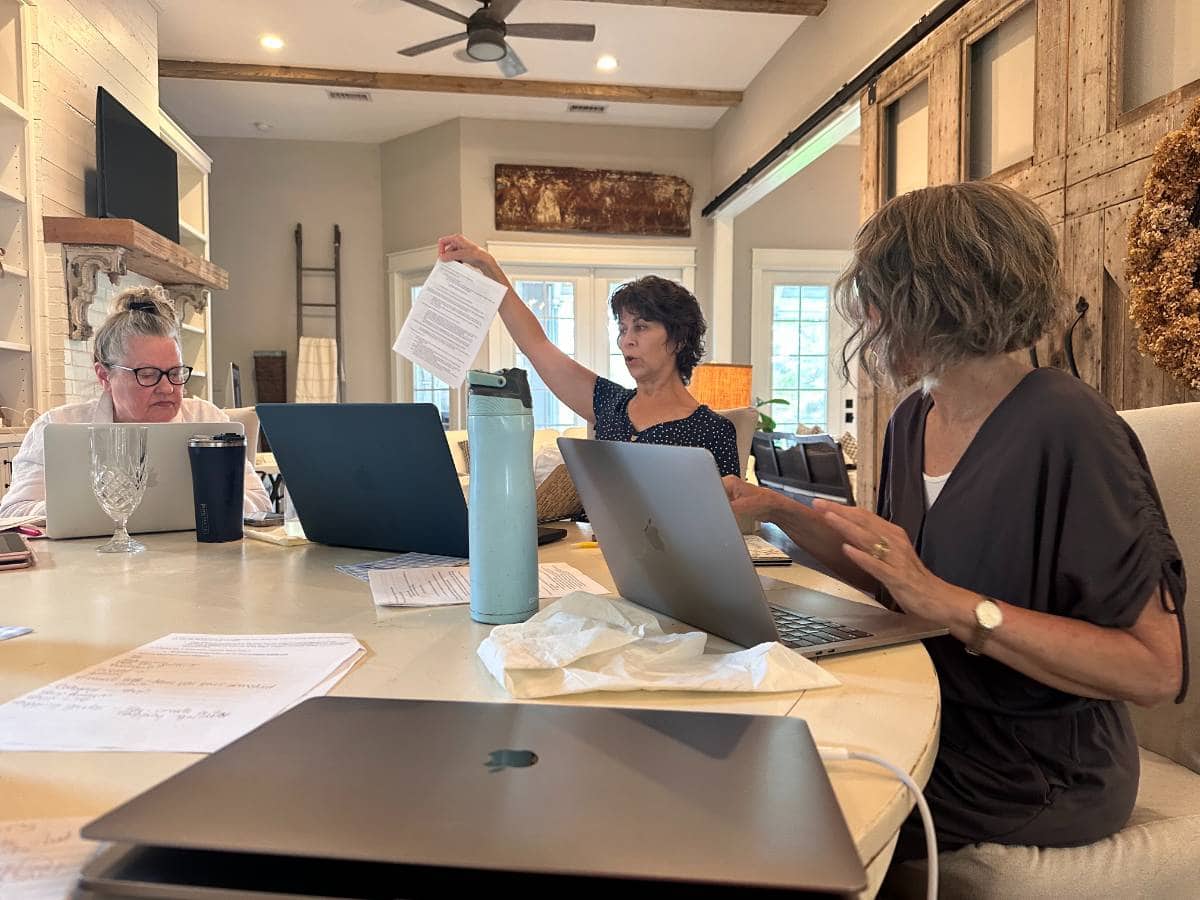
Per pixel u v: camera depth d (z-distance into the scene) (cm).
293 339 631
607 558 94
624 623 76
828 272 644
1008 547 85
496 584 81
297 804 38
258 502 192
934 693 61
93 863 35
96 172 363
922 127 328
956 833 87
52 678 64
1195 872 85
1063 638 73
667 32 469
